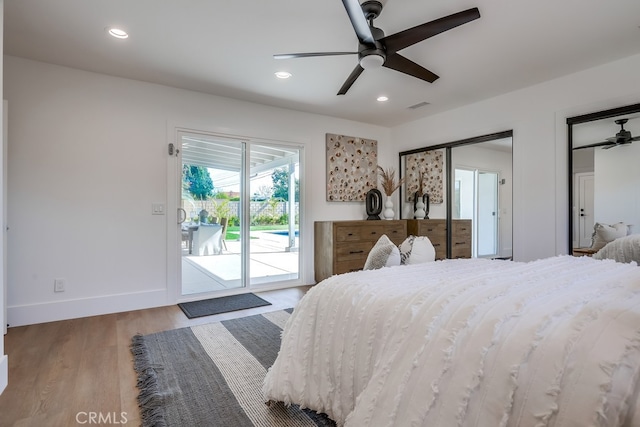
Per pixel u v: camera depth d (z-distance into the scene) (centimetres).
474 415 84
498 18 225
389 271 173
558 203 324
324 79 331
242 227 406
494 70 309
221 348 237
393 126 516
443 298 114
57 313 299
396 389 99
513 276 143
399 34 205
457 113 424
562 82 323
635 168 285
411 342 105
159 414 157
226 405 166
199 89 360
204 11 219
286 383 150
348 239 423
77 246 309
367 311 129
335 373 136
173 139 355
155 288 345
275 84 345
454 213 436
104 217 321
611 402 68
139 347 237
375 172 506
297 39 254
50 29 241
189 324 289
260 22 231
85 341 249
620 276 135
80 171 310
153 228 345
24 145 288
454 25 197
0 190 174
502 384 82
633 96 279
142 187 339
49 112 298
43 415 158
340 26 236
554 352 79
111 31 244
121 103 329
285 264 445
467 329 97
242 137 398
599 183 304
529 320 91
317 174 456
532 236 343
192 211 374
